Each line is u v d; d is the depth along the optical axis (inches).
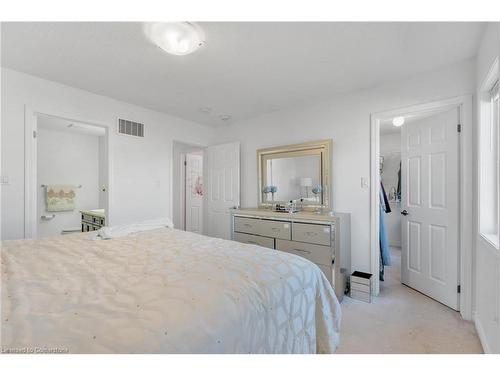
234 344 34.3
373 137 106.0
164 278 42.6
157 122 139.3
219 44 73.8
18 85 91.6
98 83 101.7
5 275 44.4
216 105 129.9
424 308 90.7
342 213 112.8
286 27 66.0
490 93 75.2
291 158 132.6
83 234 80.9
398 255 164.6
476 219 79.9
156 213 137.5
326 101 120.8
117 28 66.4
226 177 163.9
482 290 71.1
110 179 118.7
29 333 27.5
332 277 97.1
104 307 33.2
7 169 89.4
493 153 74.9
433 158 99.0
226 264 50.0
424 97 92.6
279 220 114.4
